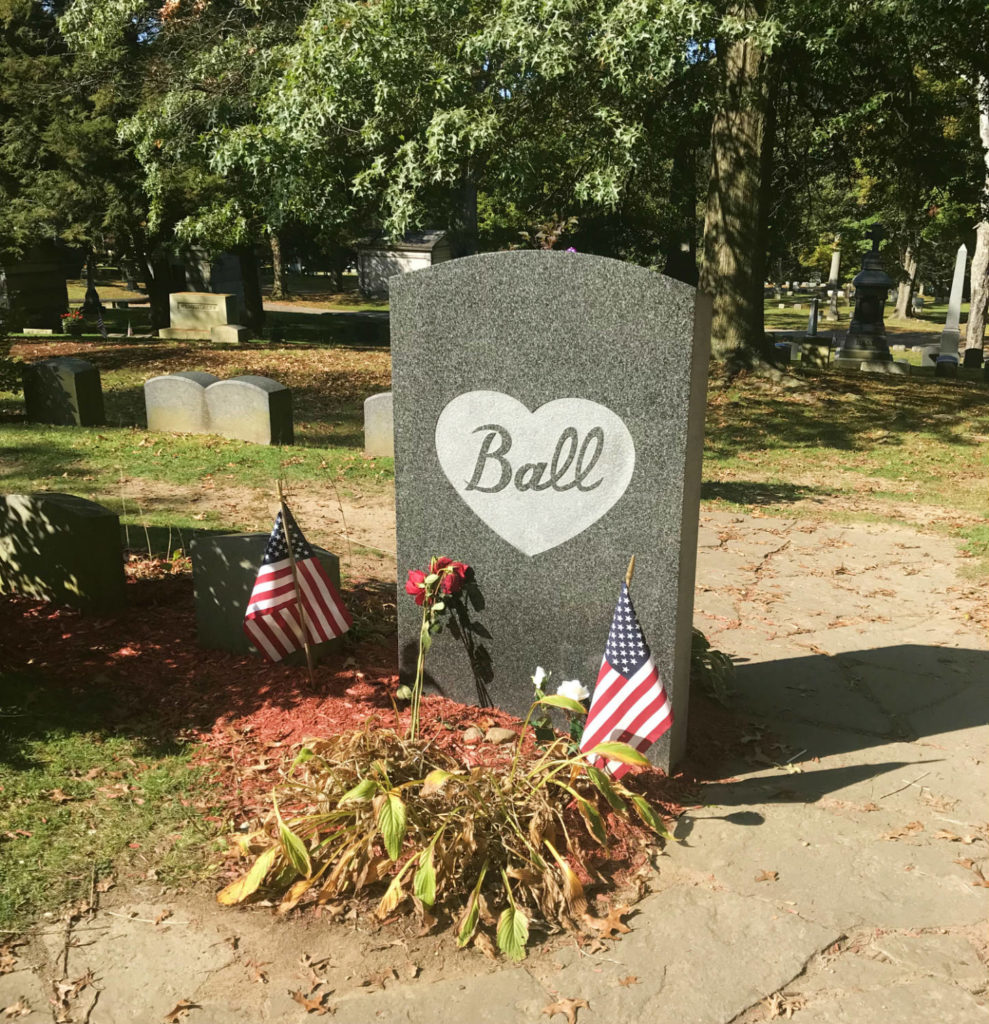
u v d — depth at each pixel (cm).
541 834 154
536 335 182
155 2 878
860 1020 126
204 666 217
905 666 247
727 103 657
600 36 534
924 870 158
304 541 204
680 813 174
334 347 906
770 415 622
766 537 368
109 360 754
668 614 180
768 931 142
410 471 201
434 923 141
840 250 2084
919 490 464
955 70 765
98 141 980
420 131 580
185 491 381
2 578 255
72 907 141
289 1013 125
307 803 163
